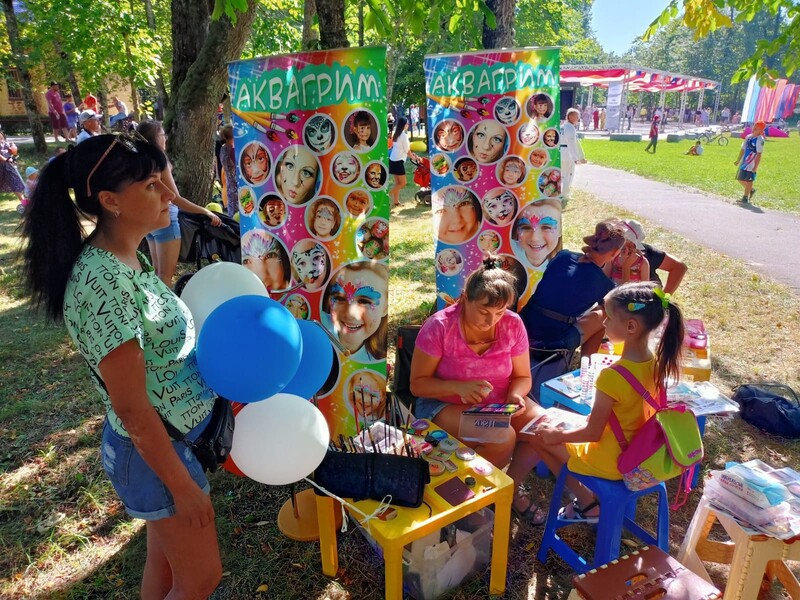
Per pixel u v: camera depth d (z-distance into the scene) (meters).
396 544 2.05
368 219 3.33
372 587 2.53
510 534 2.85
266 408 2.02
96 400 4.09
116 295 1.48
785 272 6.93
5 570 2.66
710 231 9.08
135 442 1.54
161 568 2.00
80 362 4.70
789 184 14.15
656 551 2.20
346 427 3.52
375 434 2.71
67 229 1.51
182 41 7.62
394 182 11.18
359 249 3.37
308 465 2.04
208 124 7.28
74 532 2.86
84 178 1.47
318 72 3.12
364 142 3.22
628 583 2.05
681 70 71.31
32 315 1.60
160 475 1.57
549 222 4.37
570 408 2.98
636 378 2.32
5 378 4.43
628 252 3.83
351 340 3.45
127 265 1.57
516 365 2.99
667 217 10.16
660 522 2.56
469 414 2.69
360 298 3.42
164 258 5.05
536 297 3.65
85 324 1.48
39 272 1.53
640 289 2.34
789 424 3.59
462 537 2.50
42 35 12.11
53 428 3.75
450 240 4.36
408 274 6.90
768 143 29.20
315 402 3.48
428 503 2.22
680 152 23.95
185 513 1.61
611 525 2.41
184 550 1.76
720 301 5.95
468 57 4.07
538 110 4.18
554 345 3.55
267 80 3.17
